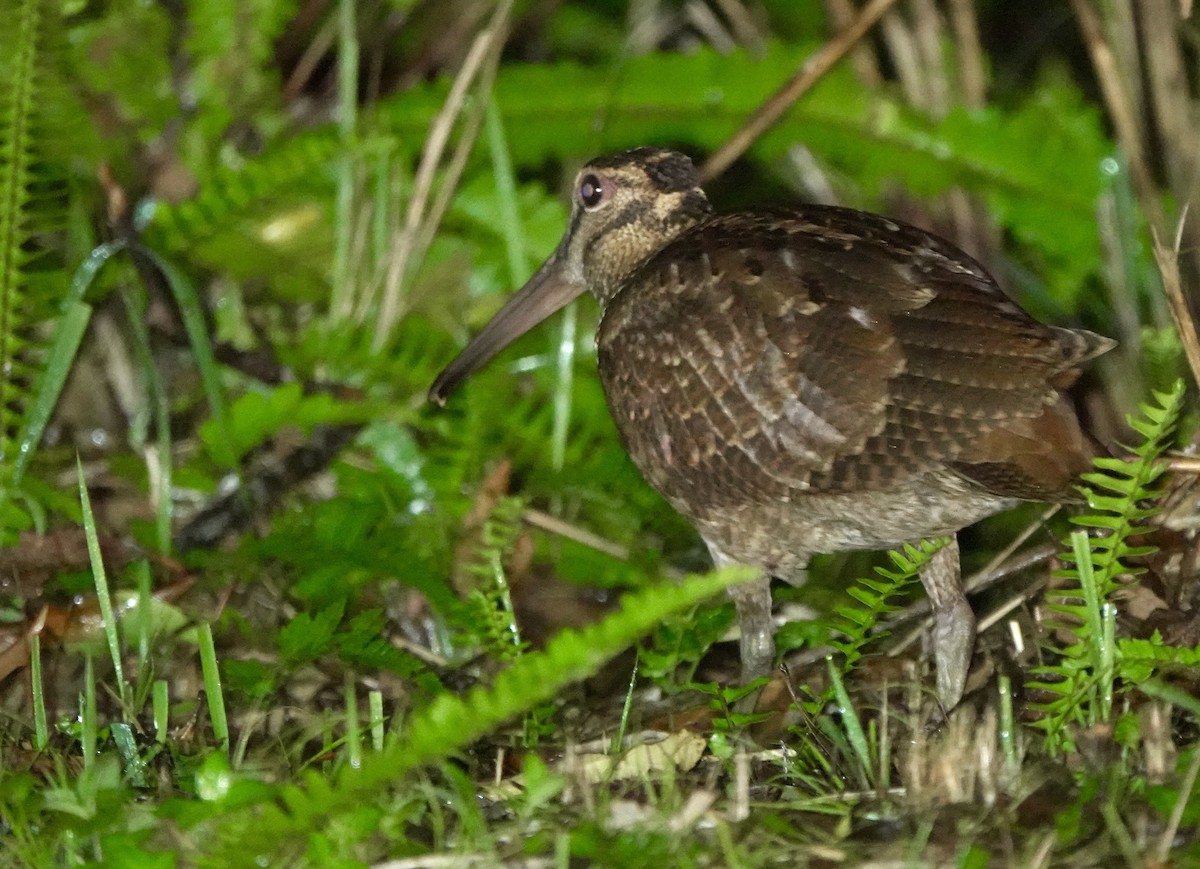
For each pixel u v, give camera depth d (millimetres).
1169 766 8102
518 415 12711
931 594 9680
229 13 12938
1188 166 13070
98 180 12906
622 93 13297
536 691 7168
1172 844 7441
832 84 13211
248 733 8867
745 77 13234
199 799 7906
